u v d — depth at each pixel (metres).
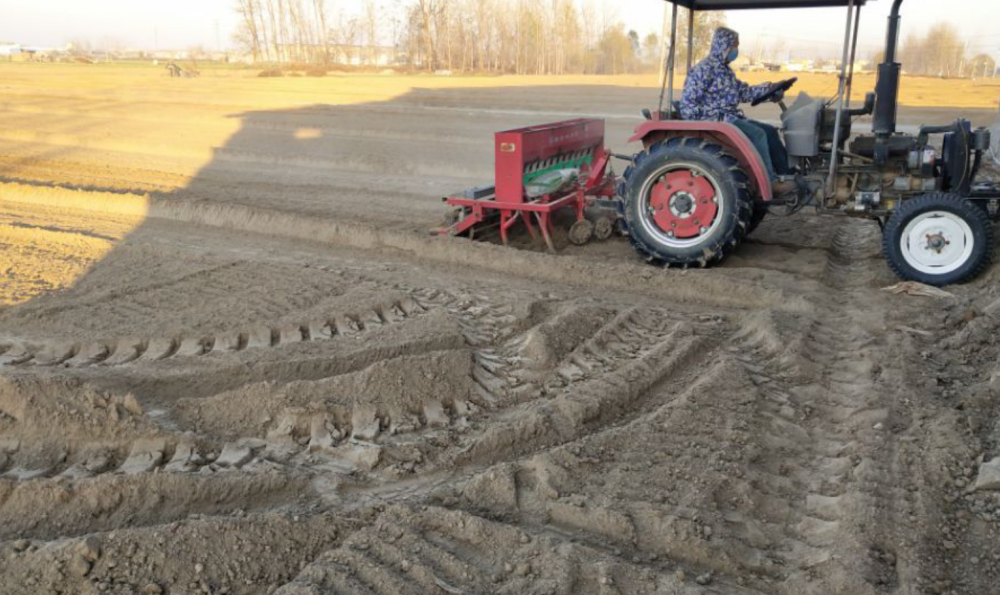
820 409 4.39
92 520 3.46
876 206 6.42
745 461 3.82
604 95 23.89
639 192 6.81
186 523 3.22
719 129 6.46
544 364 4.93
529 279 6.87
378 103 21.59
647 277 6.52
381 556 3.16
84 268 6.98
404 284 6.52
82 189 10.23
